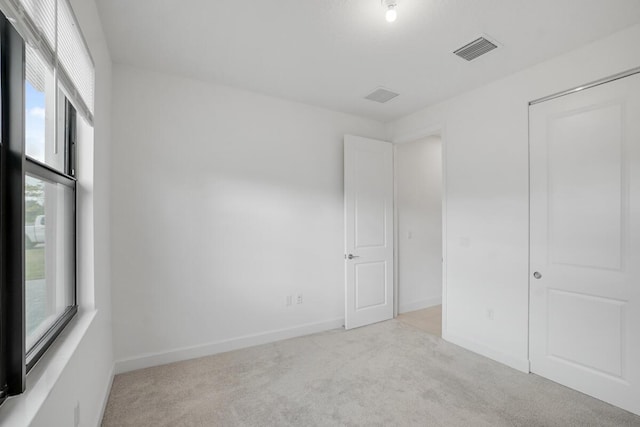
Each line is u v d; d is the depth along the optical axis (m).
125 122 2.44
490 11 1.81
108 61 2.23
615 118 2.02
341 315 3.54
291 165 3.21
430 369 2.48
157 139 2.55
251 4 1.76
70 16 1.25
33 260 1.21
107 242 2.19
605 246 2.06
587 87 2.15
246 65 2.47
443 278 3.15
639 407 1.89
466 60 2.38
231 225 2.86
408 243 4.17
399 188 4.11
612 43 2.03
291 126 3.21
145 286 2.49
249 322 2.94
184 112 2.67
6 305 0.95
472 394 2.12
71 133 1.67
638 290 1.92
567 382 2.22
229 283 2.84
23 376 0.96
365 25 1.95
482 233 2.79
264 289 3.03
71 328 1.47
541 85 2.40
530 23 1.92
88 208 1.73
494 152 2.71
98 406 1.77
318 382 2.27
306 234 3.29
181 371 2.42
